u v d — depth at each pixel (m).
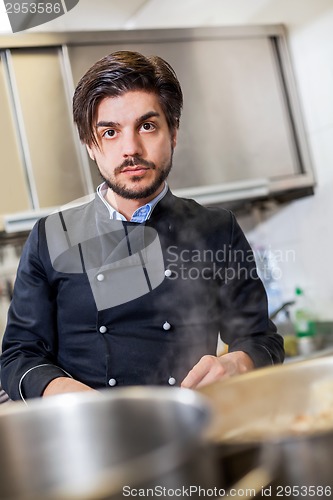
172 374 1.36
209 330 1.41
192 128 2.67
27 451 0.68
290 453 0.54
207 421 0.49
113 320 1.36
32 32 2.43
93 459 0.66
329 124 2.70
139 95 1.26
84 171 2.48
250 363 1.19
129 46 2.57
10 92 2.44
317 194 2.82
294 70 2.84
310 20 2.70
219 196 2.64
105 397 0.65
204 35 2.70
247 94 2.77
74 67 2.48
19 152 2.43
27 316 1.39
